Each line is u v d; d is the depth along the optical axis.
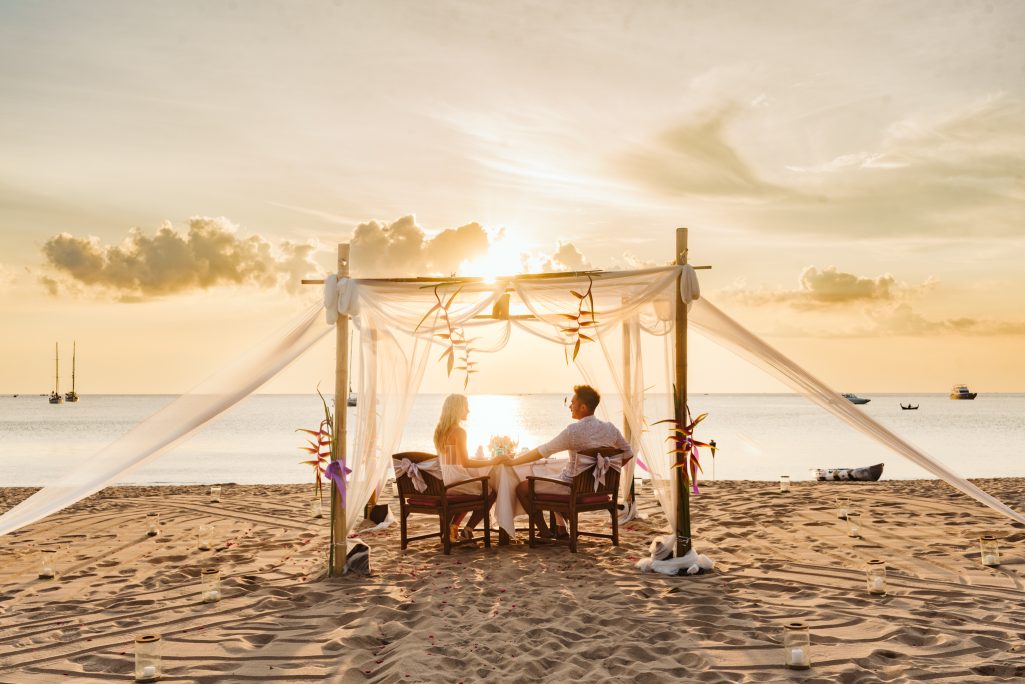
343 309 6.59
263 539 8.38
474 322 7.38
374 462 6.95
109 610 5.56
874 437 6.74
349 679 4.11
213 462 22.41
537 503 7.55
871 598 5.61
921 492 11.93
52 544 8.20
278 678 4.14
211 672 4.25
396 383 7.16
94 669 4.35
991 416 62.91
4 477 18.91
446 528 7.36
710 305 6.86
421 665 4.17
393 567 6.84
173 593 6.04
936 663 4.18
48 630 5.07
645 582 6.17
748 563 6.88
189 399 6.49
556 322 7.09
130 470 6.08
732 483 13.68
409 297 6.98
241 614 5.40
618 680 3.96
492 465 7.68
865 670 4.11
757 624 4.95
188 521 9.65
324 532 8.80
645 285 6.79
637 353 8.19
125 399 180.50
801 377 6.70
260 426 50.56
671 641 4.63
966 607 5.34
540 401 132.12
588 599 5.64
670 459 6.69
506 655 4.35
